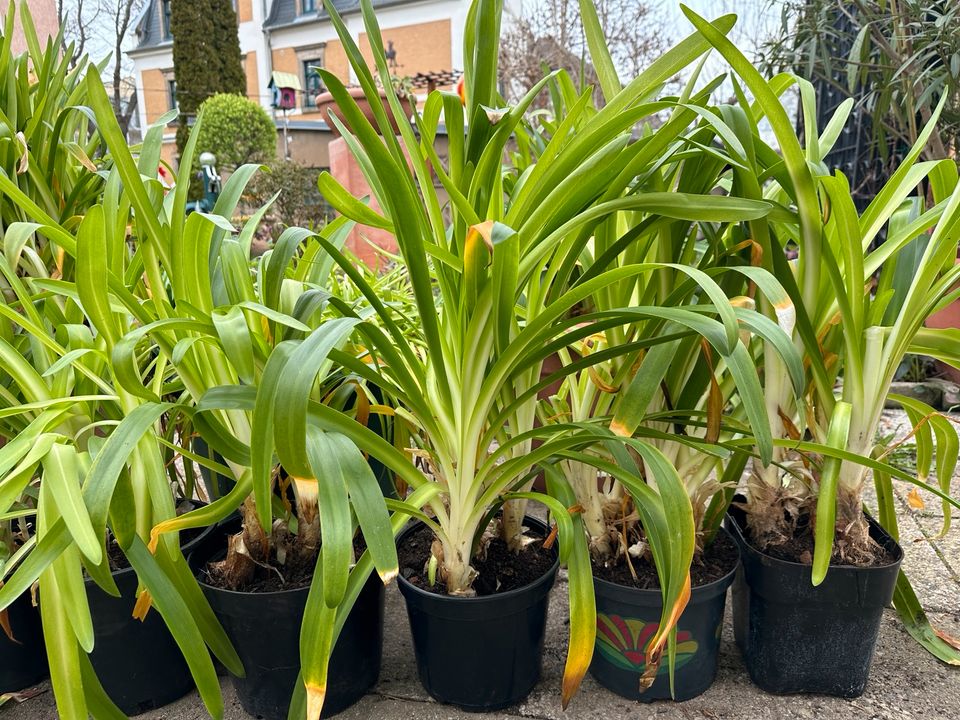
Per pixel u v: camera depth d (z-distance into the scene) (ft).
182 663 3.14
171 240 2.56
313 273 3.39
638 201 2.28
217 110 20.44
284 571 2.96
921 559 4.34
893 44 7.79
